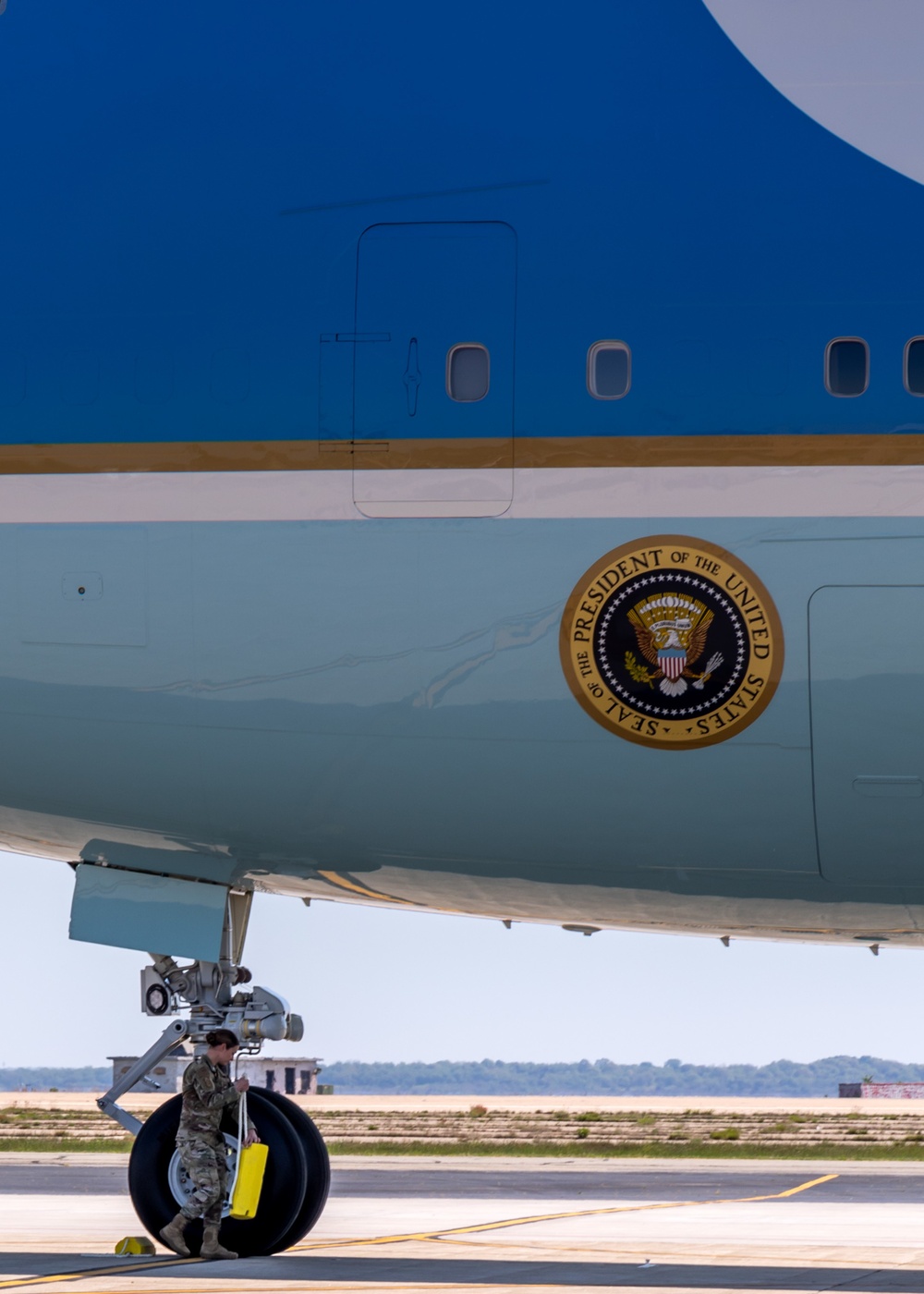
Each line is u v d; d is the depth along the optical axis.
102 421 34.62
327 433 33.72
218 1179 39.00
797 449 32.19
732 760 33.00
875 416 32.09
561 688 33.16
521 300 33.41
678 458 32.53
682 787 33.50
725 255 33.12
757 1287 39.31
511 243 33.75
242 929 41.88
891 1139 164.12
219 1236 39.09
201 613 34.22
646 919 38.75
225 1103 39.19
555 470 32.91
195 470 34.22
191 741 35.22
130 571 34.47
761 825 33.59
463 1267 45.12
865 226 33.00
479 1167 123.12
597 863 35.28
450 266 33.84
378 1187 97.38
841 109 33.62
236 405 34.12
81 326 34.91
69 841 39.00
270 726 34.66
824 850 33.78
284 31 35.66
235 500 34.06
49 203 35.66
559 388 33.03
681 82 34.25
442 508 33.31
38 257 35.41
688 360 32.72
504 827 34.97
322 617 33.81
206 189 35.12
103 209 35.44
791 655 32.19
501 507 33.12
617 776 33.66
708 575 32.38
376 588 33.56
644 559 32.56
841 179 33.31
